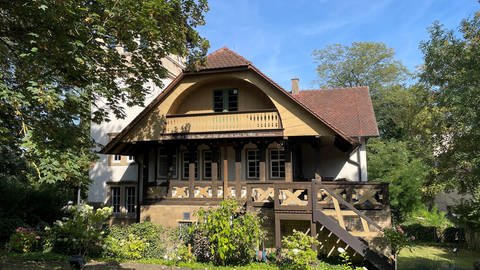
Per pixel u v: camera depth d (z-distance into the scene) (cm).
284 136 1611
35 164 804
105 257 1432
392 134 3753
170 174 1817
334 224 1316
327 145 2006
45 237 1538
